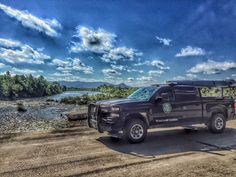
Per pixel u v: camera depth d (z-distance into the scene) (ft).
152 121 27.04
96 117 26.68
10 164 19.12
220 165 18.88
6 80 354.13
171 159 20.42
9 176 16.70
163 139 27.96
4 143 25.88
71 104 118.42
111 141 26.84
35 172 17.44
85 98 135.44
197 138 28.55
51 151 22.82
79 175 16.90
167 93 28.37
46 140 27.27
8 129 38.47
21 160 20.12
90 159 20.39
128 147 24.38
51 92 463.83
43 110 82.38
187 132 32.12
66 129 33.50
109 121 25.45
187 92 29.78
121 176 16.62
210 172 17.35
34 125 42.68
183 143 26.11
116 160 20.12
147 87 29.73
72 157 20.95
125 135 25.61
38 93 403.75
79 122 44.42
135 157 20.98
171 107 28.27
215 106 31.58
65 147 24.26
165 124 27.84
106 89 264.31
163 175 16.79
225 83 32.83
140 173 17.17
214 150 23.31
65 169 18.03
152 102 27.17
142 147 24.39
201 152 22.57
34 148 23.90
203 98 30.89
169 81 30.04
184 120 29.22
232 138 28.73
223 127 31.99
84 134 30.48
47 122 46.57
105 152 22.49
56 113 70.13
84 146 24.70
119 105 25.50
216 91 32.81
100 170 17.81
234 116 33.09
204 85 31.14
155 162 19.61
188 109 29.50
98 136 29.37
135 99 27.73
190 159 20.42
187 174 16.97
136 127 26.00
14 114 68.44
